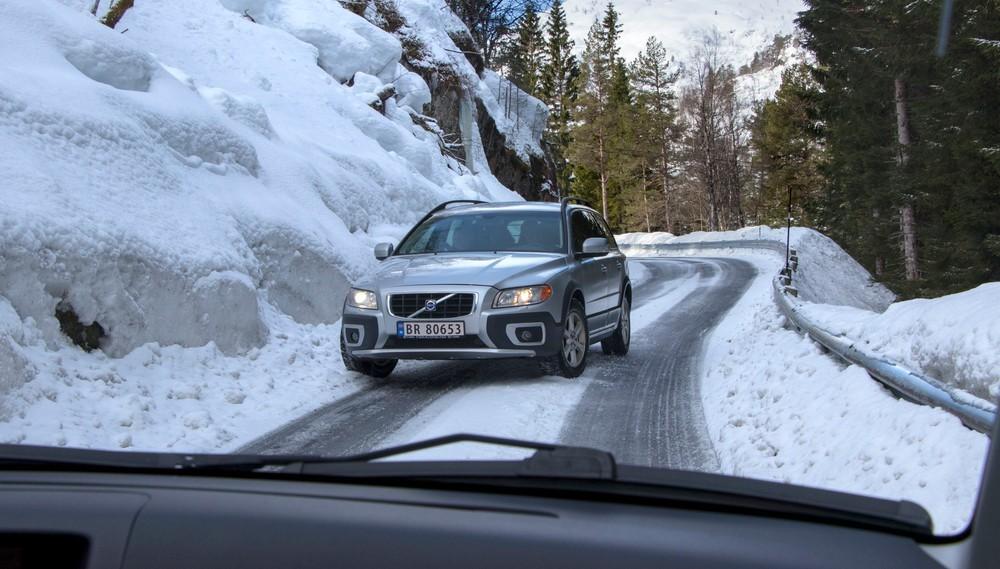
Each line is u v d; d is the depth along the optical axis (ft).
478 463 5.12
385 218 51.21
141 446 18.66
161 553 4.27
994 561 3.66
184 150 35.55
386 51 79.61
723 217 232.94
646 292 66.80
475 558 3.99
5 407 18.51
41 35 34.53
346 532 4.27
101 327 23.79
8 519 4.54
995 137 69.00
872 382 16.62
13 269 21.68
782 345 25.90
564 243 27.78
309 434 19.76
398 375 27.55
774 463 15.88
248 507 4.60
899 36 81.10
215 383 24.54
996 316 13.38
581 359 26.63
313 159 49.01
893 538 4.24
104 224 25.39
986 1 64.90
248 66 60.13
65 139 28.66
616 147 252.01
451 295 24.21
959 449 11.57
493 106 110.93
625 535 4.11
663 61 263.08
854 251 133.59
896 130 102.68
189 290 26.58
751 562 3.87
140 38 53.67
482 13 136.67
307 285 35.42
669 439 18.94
